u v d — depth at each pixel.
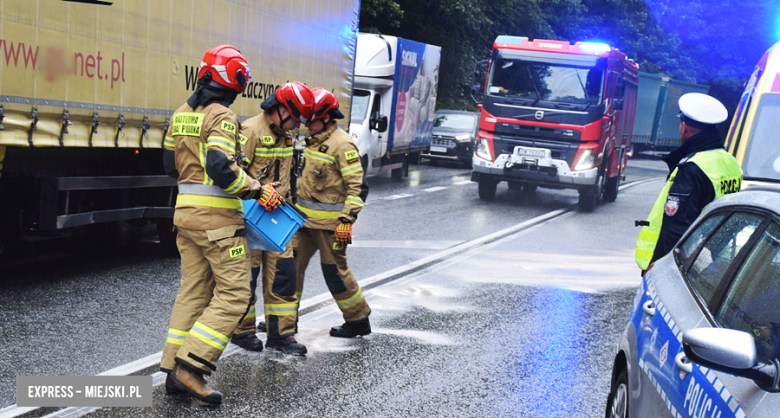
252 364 5.23
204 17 8.06
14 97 5.84
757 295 2.69
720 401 2.43
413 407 4.62
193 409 4.39
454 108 30.97
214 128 4.29
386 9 24.39
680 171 4.55
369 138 15.98
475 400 4.80
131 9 7.02
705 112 4.67
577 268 9.39
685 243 3.75
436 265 9.02
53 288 6.98
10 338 5.48
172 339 4.58
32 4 5.92
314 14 10.52
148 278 7.59
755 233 2.97
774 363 2.31
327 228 5.69
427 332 6.27
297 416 4.38
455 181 19.75
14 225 7.05
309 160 5.69
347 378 5.06
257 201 4.68
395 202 14.84
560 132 15.02
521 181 15.62
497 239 11.20
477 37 33.56
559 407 4.77
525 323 6.73
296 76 10.17
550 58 15.30
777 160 7.61
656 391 3.07
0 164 6.37
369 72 16.25
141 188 8.18
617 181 17.81
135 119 7.25
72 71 6.38
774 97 7.84
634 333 3.64
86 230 8.51
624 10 44.31
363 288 7.67
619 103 16.25
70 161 7.25
